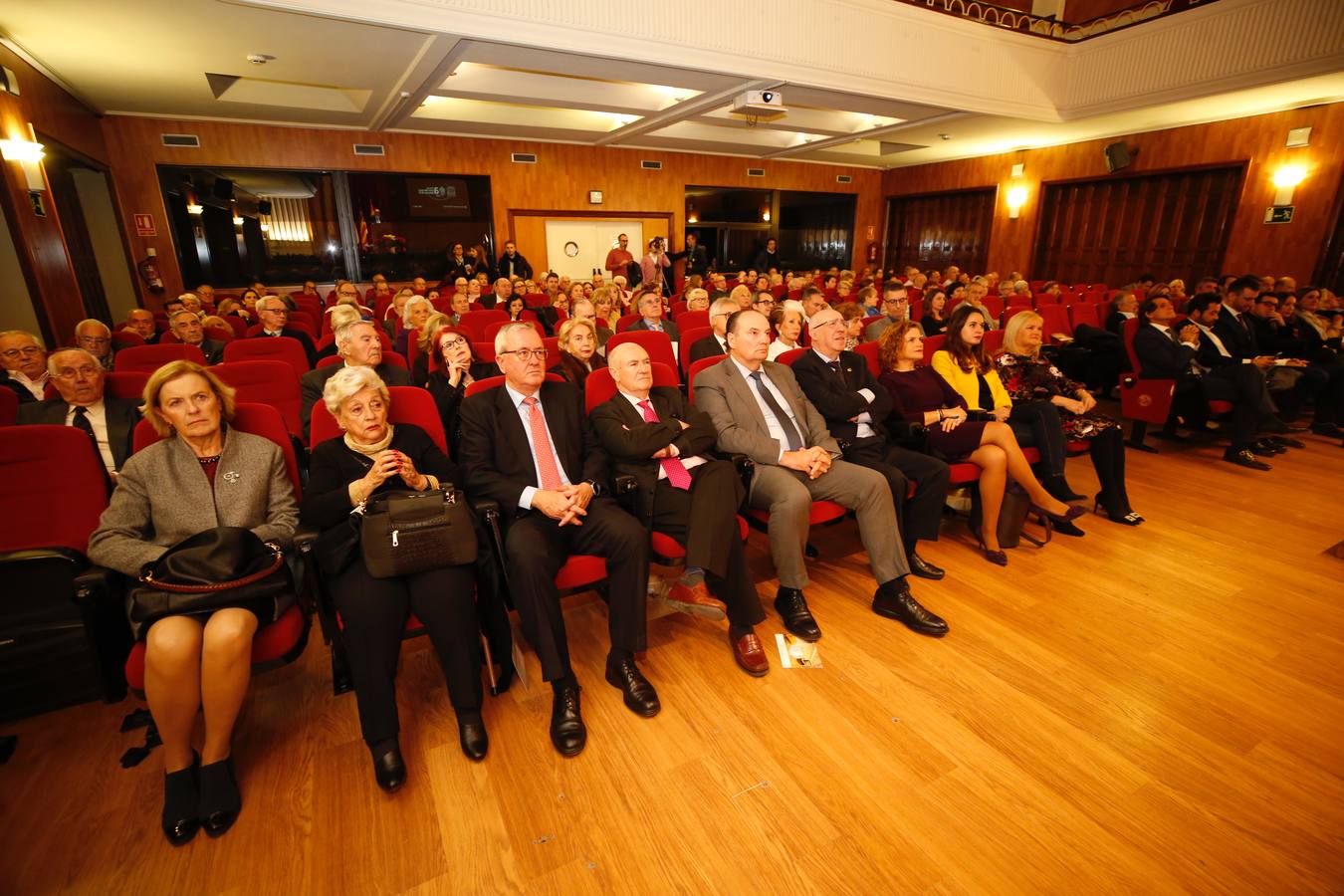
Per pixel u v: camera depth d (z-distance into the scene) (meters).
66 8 4.15
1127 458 3.97
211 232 8.48
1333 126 7.25
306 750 1.72
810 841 1.41
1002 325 5.37
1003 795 1.51
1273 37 6.31
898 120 8.77
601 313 5.27
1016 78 7.76
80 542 1.77
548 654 1.70
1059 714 1.78
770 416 2.40
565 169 10.26
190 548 1.50
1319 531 2.91
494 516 1.78
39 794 1.58
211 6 4.18
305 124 8.34
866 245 13.52
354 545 1.60
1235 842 1.38
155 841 1.44
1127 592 2.40
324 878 1.34
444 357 3.10
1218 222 8.47
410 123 8.48
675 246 11.47
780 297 7.13
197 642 1.45
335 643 1.71
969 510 3.01
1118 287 9.73
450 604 1.63
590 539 1.86
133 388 2.47
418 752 1.70
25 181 4.70
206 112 7.48
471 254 9.35
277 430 1.91
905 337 2.74
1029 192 10.64
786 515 2.08
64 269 5.26
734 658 2.06
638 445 1.98
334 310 3.28
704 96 7.12
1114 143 9.27
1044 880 1.31
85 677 1.58
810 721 1.77
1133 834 1.41
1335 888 1.28
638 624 1.83
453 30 4.73
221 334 4.26
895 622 2.23
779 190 12.32
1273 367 4.19
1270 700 1.82
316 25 4.57
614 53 5.35
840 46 6.46
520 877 1.34
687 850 1.40
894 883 1.31
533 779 1.60
